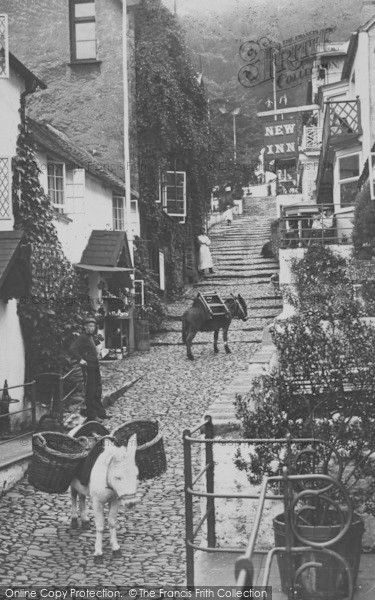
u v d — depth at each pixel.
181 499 11.21
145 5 29.48
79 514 10.45
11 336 16.42
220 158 35.84
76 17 29.12
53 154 20.88
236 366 20.62
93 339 16.88
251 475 8.61
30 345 17.12
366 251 23.05
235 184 62.22
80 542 9.59
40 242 17.77
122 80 28.88
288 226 32.75
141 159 29.23
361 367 7.84
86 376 15.78
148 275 27.84
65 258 19.70
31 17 29.16
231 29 47.78
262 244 43.00
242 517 8.65
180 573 8.38
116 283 24.42
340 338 8.08
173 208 31.89
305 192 44.38
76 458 9.83
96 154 28.91
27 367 17.12
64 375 17.05
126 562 8.83
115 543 9.09
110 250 23.42
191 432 7.72
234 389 10.97
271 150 50.94
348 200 30.50
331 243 28.25
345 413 7.88
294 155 50.53
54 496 11.59
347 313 8.21
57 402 15.23
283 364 8.02
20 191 17.41
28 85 17.67
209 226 51.78
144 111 29.00
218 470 8.77
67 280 19.14
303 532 6.93
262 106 58.66
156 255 30.62
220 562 8.17
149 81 28.88
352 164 30.31
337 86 33.75
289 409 8.00
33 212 17.70
